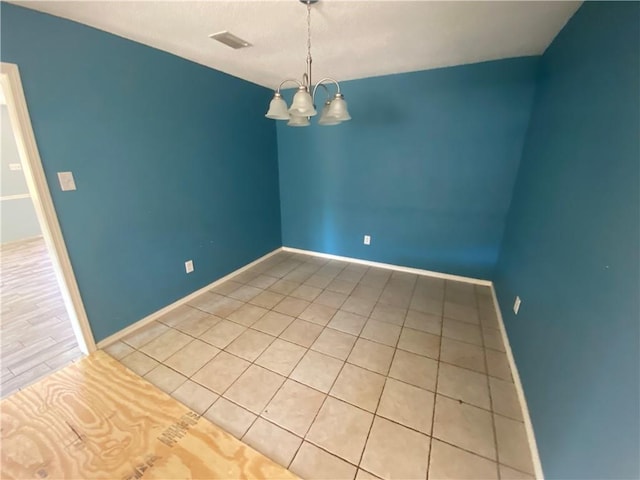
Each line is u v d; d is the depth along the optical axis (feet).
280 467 4.29
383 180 10.71
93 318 6.72
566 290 4.31
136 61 6.73
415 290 9.77
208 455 4.45
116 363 6.40
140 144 7.15
